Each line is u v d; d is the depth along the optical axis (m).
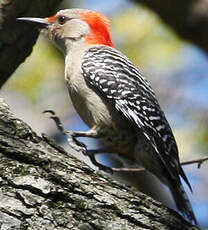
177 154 11.08
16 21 10.34
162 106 16.23
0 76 10.59
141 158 10.96
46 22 12.34
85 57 11.48
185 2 13.88
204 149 15.04
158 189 13.96
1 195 7.06
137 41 16.41
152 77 16.47
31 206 7.07
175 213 7.82
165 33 16.41
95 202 7.39
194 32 14.05
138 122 10.93
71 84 11.35
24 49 10.58
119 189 7.66
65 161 7.59
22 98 15.56
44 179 7.31
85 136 10.82
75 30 12.09
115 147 11.15
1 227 6.84
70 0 16.78
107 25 12.48
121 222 7.36
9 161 7.32
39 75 15.81
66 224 7.09
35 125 15.13
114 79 11.15
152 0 14.12
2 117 7.68
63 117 15.88
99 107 11.02
